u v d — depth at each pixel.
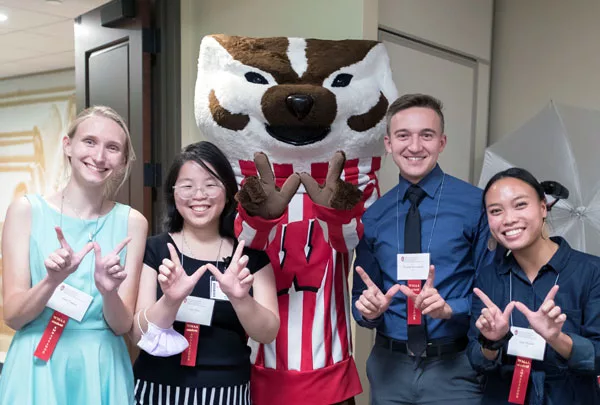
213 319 1.46
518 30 3.28
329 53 1.78
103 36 2.81
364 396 2.45
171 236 1.56
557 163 2.18
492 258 1.56
